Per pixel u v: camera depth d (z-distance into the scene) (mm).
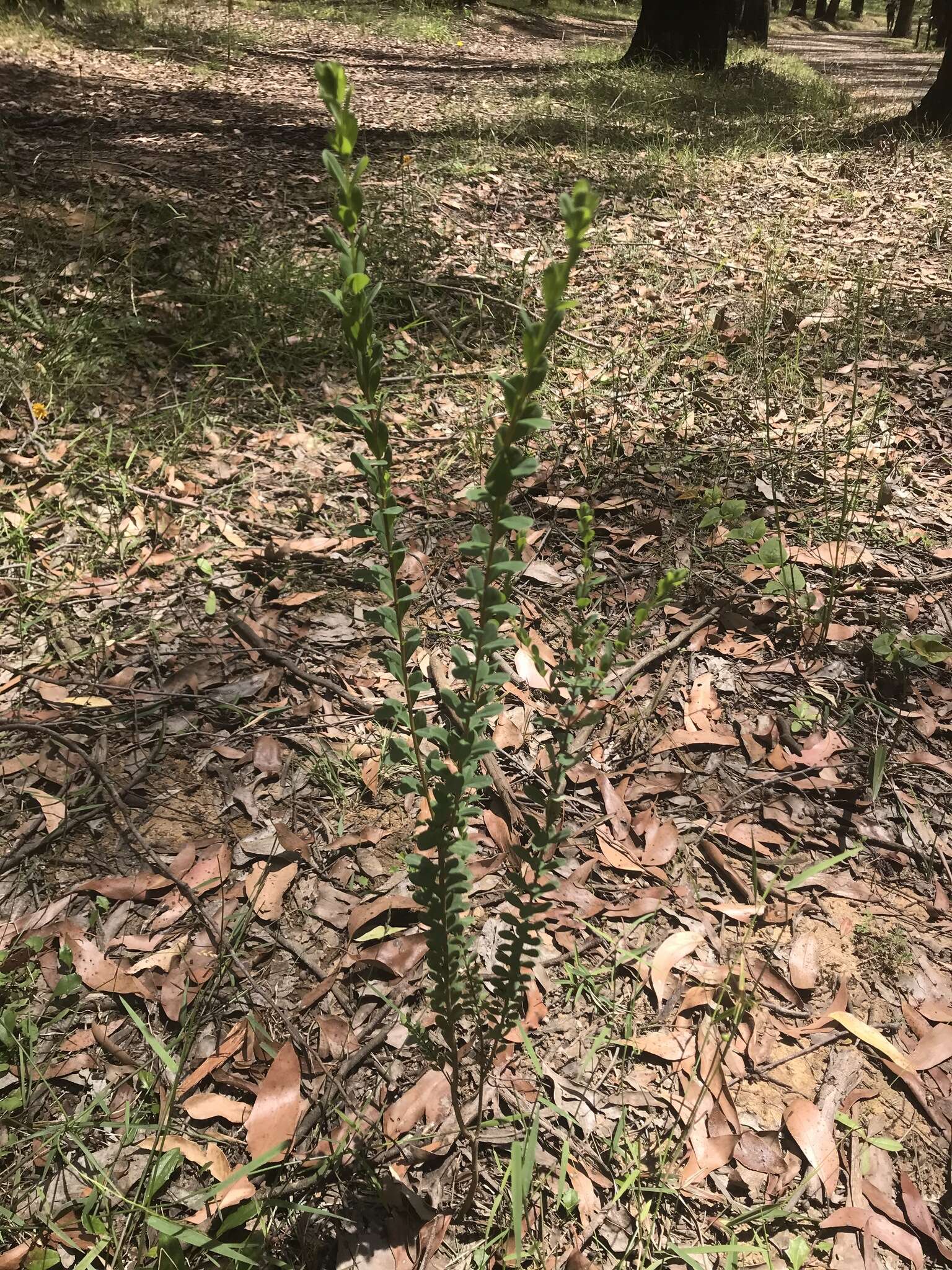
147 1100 1668
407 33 15297
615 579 3020
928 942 2018
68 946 1881
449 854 1267
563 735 1285
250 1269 1455
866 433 3836
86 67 9094
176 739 2361
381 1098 1699
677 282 5230
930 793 2354
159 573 2908
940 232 6203
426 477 3482
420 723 1447
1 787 2209
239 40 11570
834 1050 1824
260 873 2068
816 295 5062
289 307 4348
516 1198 1409
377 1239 1516
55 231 4723
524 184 6562
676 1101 1721
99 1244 1456
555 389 4082
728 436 3818
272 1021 1803
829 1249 1545
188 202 5395
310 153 6805
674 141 8023
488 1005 1521
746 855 2193
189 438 3549
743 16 22031
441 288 4754
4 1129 1610
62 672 2525
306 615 2789
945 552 3150
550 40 18047
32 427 3441
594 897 2072
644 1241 1533
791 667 2707
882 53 25969
